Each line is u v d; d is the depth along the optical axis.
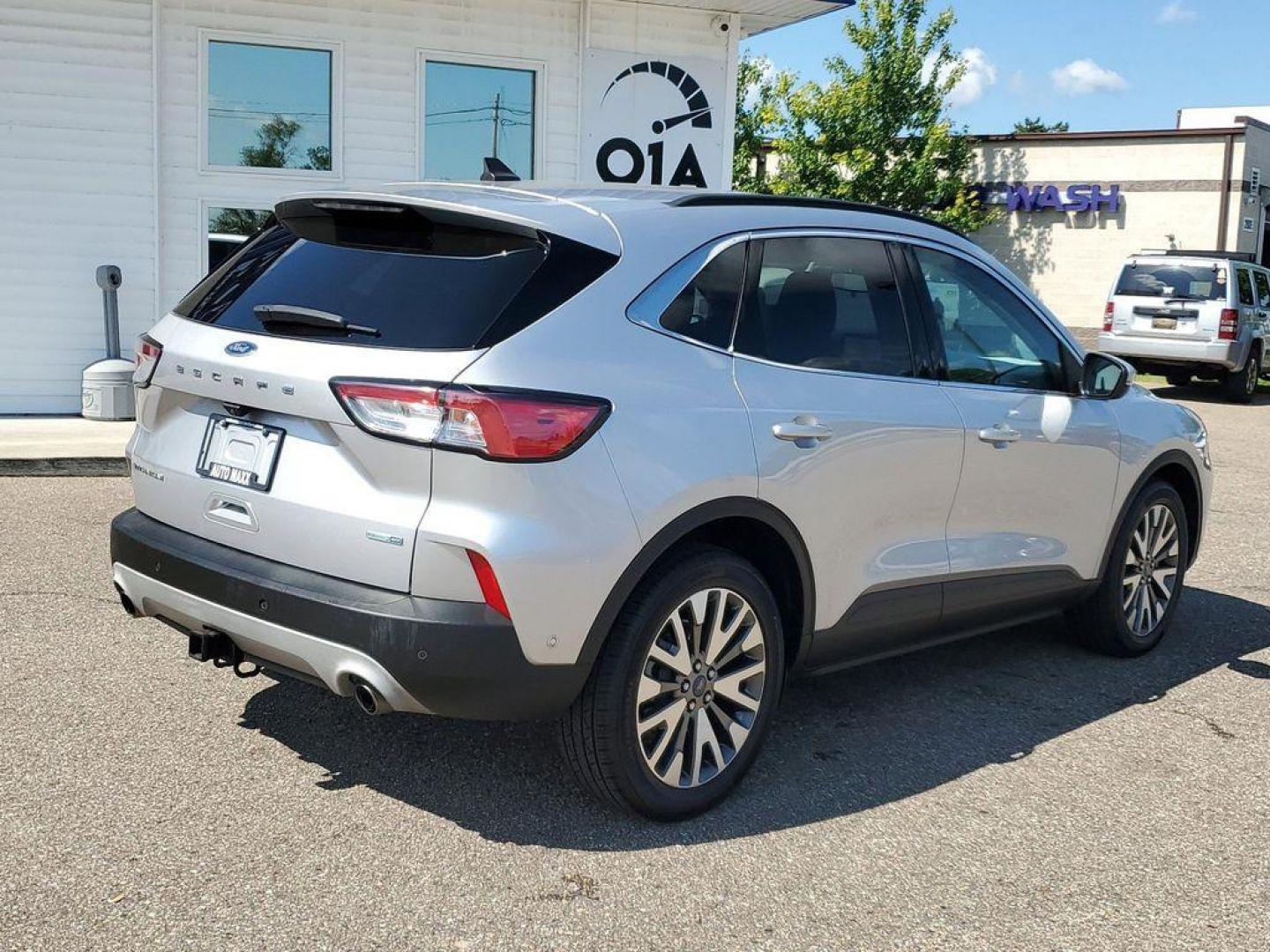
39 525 6.97
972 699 4.80
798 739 4.30
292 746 4.02
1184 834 3.66
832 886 3.26
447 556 3.09
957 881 3.32
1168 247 28.53
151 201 11.48
